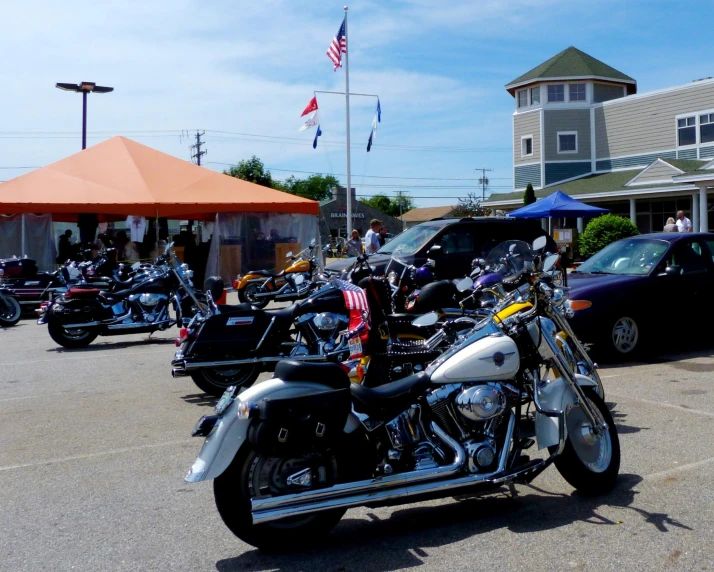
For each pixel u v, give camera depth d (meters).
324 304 7.79
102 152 23.05
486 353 4.52
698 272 10.09
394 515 4.80
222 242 22.00
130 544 4.43
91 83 31.62
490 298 5.86
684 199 33.72
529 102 40.00
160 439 6.64
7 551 4.36
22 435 6.87
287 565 4.09
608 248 10.91
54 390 8.79
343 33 30.81
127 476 5.68
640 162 36.38
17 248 19.94
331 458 4.22
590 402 4.91
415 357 5.87
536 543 4.27
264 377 9.55
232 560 4.18
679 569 3.89
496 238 13.45
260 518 3.95
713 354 10.09
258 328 7.79
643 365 9.38
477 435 4.52
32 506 5.09
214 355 7.72
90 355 11.27
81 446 6.48
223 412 4.14
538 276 4.89
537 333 4.82
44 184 20.78
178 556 4.25
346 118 31.05
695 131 33.81
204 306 9.72
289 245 22.86
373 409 4.30
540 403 4.75
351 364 6.57
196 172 23.27
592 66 39.28
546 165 39.03
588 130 38.78
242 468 4.07
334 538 4.45
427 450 4.43
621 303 9.39
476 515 4.74
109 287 13.04
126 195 20.89
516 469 4.54
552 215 20.89
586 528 4.45
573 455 4.85
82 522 4.79
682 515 4.61
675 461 5.64
